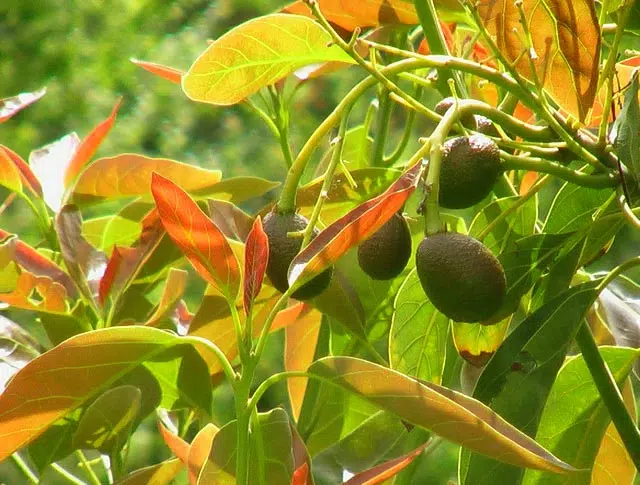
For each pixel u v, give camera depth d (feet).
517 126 4.33
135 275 5.13
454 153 4.23
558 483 4.75
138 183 5.38
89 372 4.06
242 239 4.97
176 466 4.69
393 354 4.84
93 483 5.09
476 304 4.06
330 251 3.92
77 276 5.16
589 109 4.41
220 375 5.03
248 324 4.04
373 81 4.28
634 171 4.35
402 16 5.38
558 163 4.53
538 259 4.61
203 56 4.50
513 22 4.41
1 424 4.07
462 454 4.38
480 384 4.40
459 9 5.23
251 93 4.66
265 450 4.34
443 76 4.75
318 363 3.99
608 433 5.00
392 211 3.91
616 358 4.80
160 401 4.91
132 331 4.03
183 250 4.11
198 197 5.41
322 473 4.90
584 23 4.35
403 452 4.94
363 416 5.09
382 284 5.21
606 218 4.65
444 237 4.09
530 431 4.34
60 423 4.89
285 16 4.43
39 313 5.15
